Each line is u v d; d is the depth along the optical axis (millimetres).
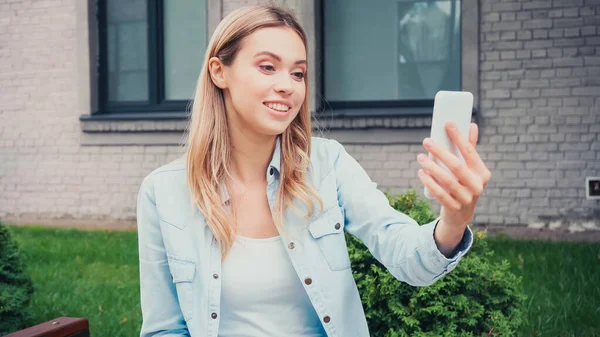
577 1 6602
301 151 1806
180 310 1843
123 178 7980
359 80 7582
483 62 6875
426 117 6930
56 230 7613
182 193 1821
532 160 6785
